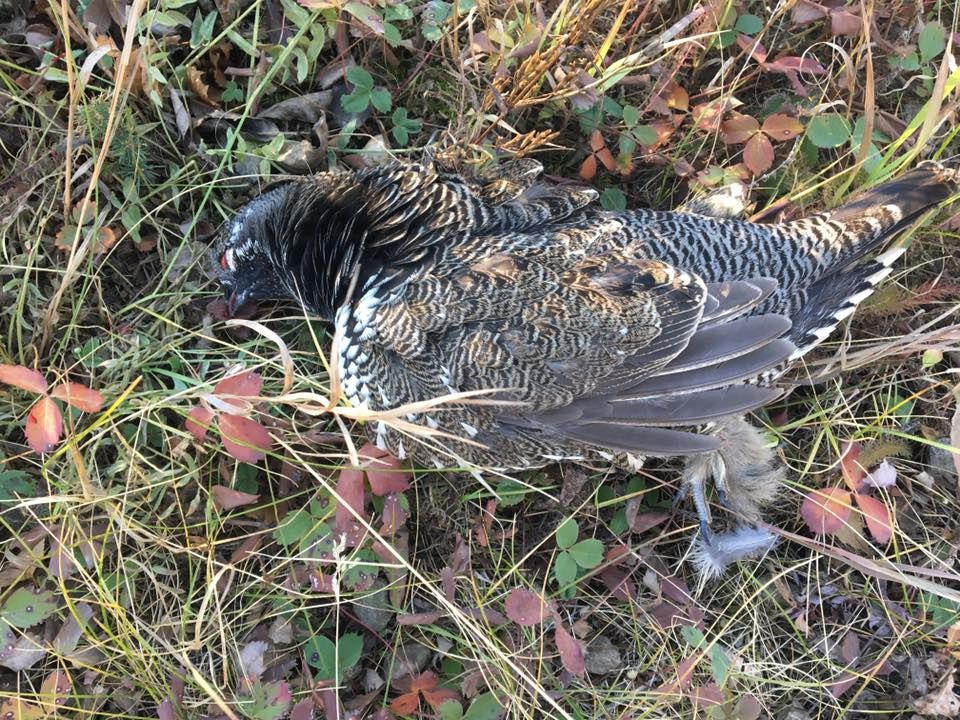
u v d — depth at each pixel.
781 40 0.52
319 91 0.48
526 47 0.45
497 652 0.40
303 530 0.43
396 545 0.44
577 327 0.38
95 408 0.38
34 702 0.38
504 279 0.39
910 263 0.50
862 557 0.45
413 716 0.43
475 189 0.42
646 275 0.39
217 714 0.40
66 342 0.43
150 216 0.45
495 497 0.46
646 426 0.39
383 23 0.45
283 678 0.42
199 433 0.41
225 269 0.45
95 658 0.41
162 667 0.41
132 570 0.42
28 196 0.43
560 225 0.41
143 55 0.43
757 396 0.38
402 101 0.50
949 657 0.45
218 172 0.46
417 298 0.39
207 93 0.47
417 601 0.44
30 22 0.45
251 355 0.44
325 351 0.47
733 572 0.47
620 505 0.47
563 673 0.44
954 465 0.47
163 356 0.45
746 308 0.39
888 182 0.44
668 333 0.39
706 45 0.49
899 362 0.48
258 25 0.47
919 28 0.50
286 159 0.47
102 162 0.41
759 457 0.45
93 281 0.45
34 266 0.44
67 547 0.40
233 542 0.44
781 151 0.51
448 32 0.46
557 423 0.40
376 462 0.43
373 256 0.41
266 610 0.43
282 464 0.44
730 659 0.44
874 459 0.47
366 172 0.43
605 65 0.49
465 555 0.44
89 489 0.39
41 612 0.39
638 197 0.51
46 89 0.45
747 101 0.52
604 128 0.49
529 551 0.46
